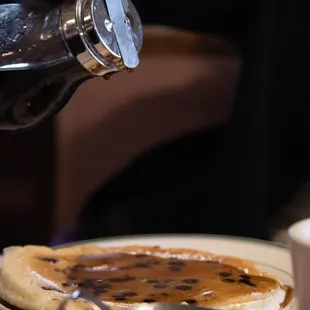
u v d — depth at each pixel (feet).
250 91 5.55
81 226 5.29
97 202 5.45
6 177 5.25
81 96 5.07
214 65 5.45
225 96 5.56
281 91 5.56
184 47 5.38
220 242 3.27
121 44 2.40
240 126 5.60
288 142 5.64
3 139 5.11
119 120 5.29
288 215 5.27
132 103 5.29
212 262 2.95
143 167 5.50
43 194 5.32
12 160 5.22
